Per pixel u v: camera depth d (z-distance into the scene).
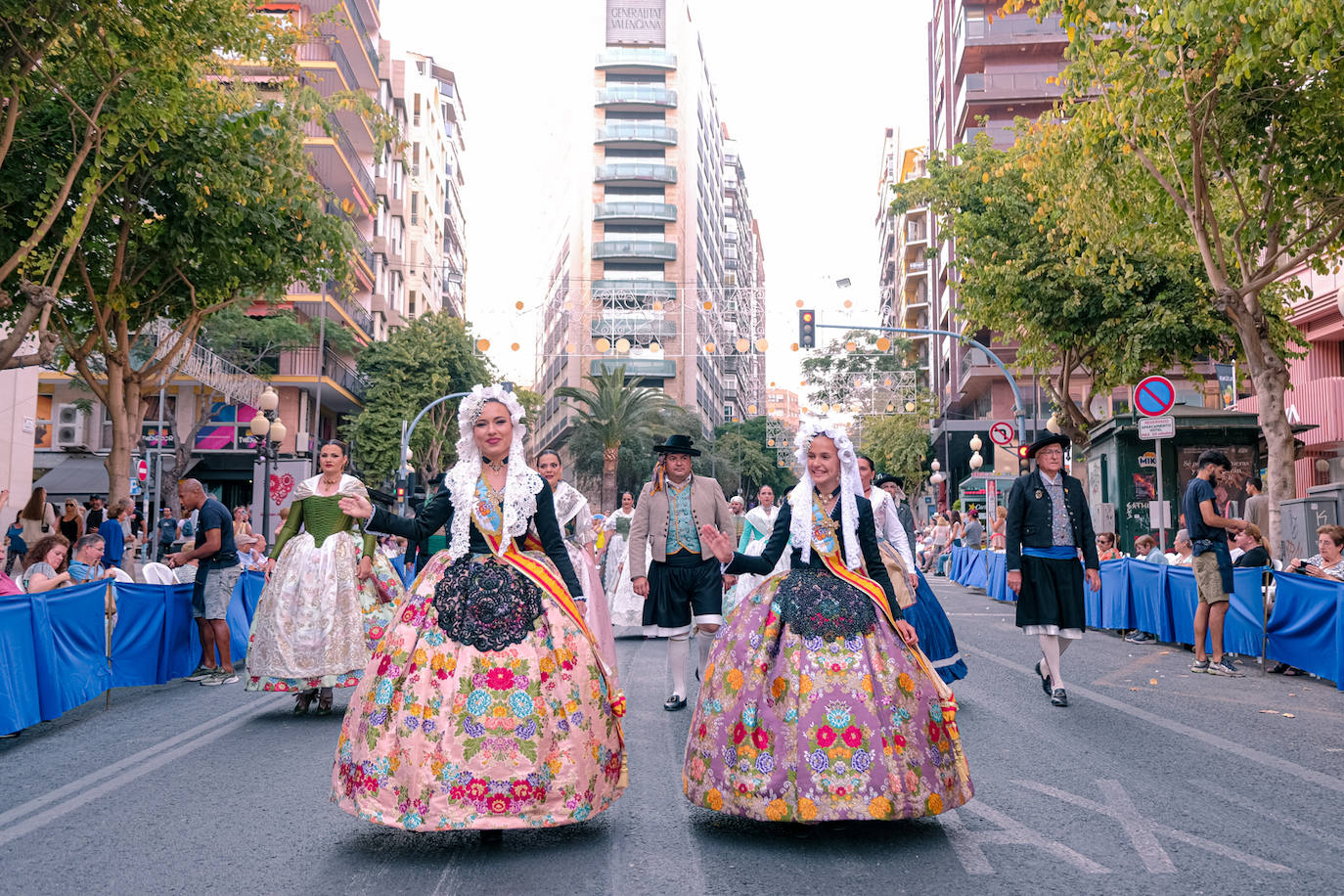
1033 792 5.21
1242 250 14.90
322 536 8.02
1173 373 45.66
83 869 4.18
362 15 51.31
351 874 4.04
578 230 77.44
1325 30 10.55
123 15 11.65
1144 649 11.91
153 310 18.39
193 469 38.81
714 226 95.62
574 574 4.58
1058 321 23.38
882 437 59.69
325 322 40.62
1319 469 25.25
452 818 4.03
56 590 7.78
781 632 4.57
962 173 24.98
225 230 16.23
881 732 4.32
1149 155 14.58
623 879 3.94
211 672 10.09
